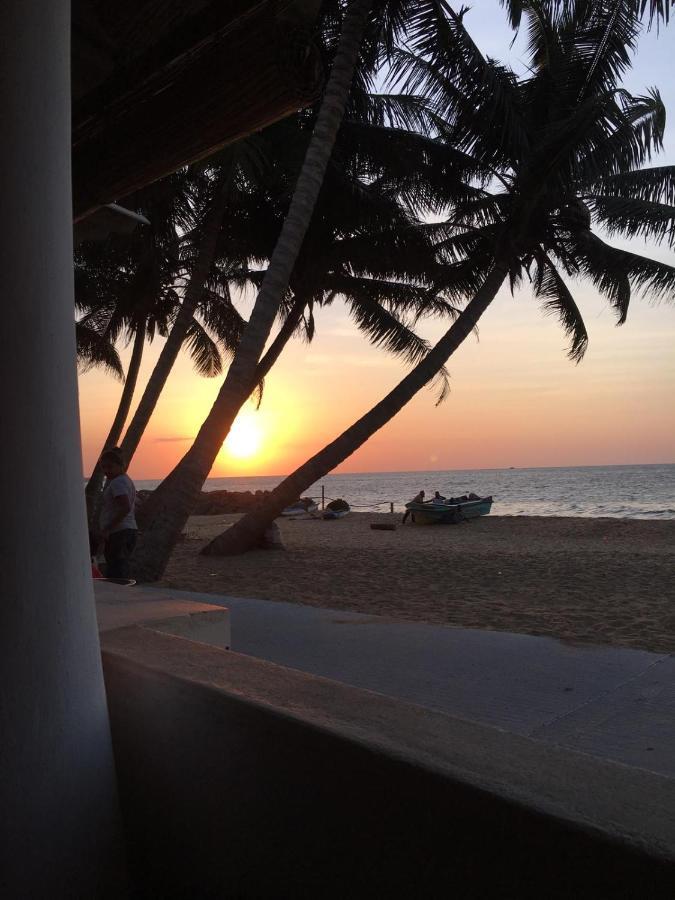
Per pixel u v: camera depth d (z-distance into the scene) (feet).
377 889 4.57
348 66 38.68
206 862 5.88
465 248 56.39
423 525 85.46
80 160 10.84
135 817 6.72
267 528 50.93
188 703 6.18
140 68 8.87
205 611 11.19
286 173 51.39
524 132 49.34
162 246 57.36
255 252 58.75
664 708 12.02
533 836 3.83
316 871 4.96
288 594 31.81
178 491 37.52
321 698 5.84
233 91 8.50
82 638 6.22
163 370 51.31
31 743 5.81
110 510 23.61
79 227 13.01
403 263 56.54
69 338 6.31
